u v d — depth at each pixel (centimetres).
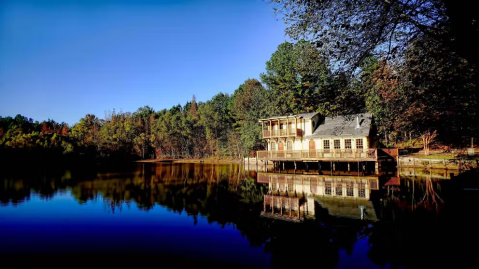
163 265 859
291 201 1811
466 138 754
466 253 759
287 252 941
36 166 4628
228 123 6869
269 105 4856
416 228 1041
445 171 2727
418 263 754
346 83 737
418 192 1819
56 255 940
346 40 655
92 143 6069
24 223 1310
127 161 6569
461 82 644
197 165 5253
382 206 1507
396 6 600
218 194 2114
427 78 710
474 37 454
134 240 1080
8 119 7325
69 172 3759
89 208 1625
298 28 682
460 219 1016
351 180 2584
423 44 696
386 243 939
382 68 754
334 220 1296
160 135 7638
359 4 608
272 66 5228
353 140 3122
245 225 1270
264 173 3475
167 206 1686
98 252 963
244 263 855
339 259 855
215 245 1023
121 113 10212
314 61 749
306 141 3506
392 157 3250
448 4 469
